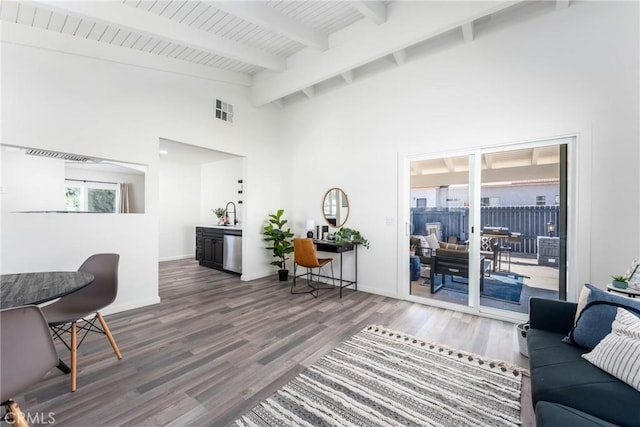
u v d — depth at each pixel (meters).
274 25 2.96
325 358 2.22
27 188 2.69
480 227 3.24
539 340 1.70
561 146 2.79
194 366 2.10
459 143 3.28
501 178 3.13
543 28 2.79
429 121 3.50
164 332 2.68
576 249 2.64
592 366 1.37
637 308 1.47
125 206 3.34
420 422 1.56
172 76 3.74
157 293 3.55
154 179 3.53
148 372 2.02
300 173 4.96
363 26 3.24
